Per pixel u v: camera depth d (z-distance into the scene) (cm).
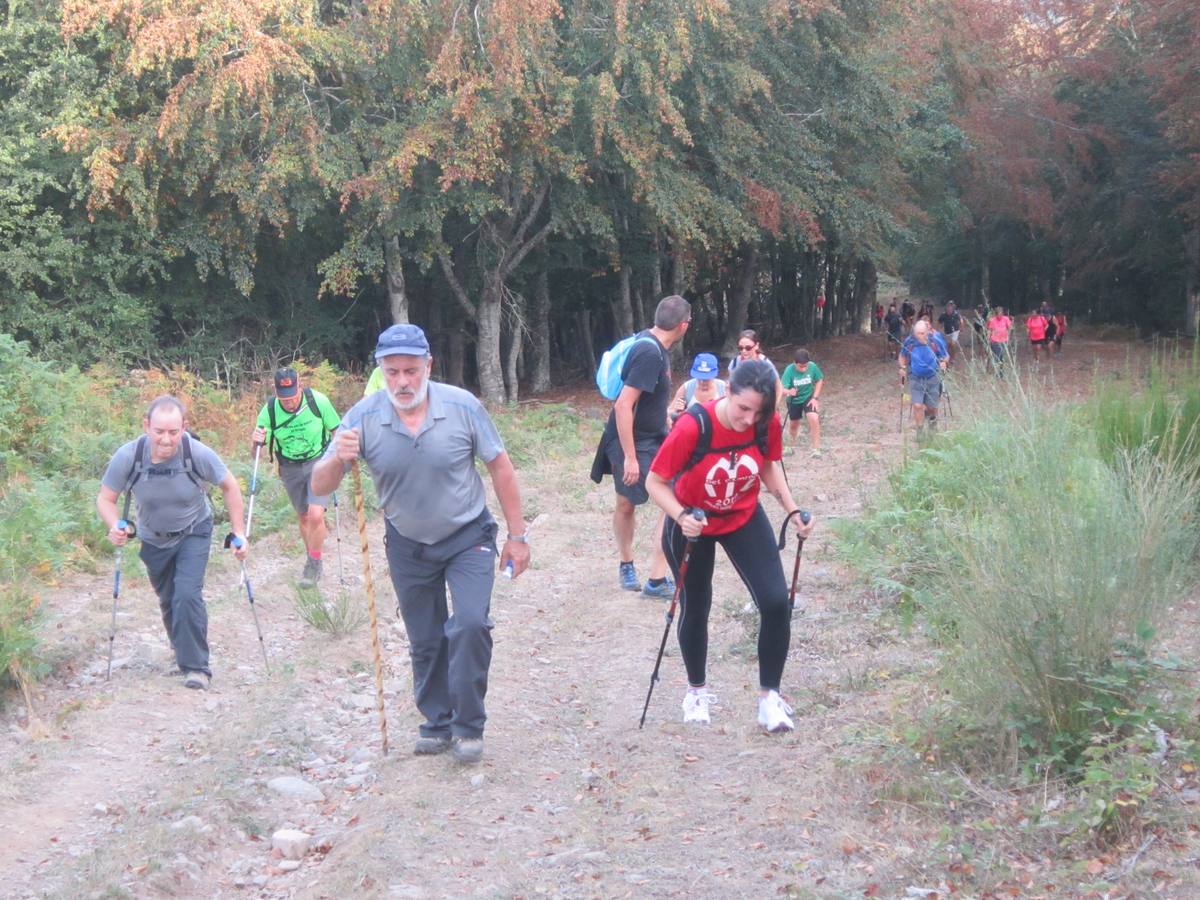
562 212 2592
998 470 639
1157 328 4453
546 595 938
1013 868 401
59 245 2066
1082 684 468
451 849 471
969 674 511
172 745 617
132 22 1972
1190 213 3509
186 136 2084
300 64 2058
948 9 3503
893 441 1766
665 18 2303
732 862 438
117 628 812
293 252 2572
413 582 553
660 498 537
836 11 2670
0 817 522
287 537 1161
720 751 557
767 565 555
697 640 585
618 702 651
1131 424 760
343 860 466
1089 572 486
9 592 751
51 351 2102
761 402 514
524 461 1723
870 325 5278
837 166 3091
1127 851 402
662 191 2464
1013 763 470
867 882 405
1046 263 5225
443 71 2088
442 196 2339
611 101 2228
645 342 809
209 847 490
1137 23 3359
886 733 518
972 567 514
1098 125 4031
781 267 4419
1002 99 4122
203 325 2417
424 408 525
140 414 1614
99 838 502
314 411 944
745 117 2772
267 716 635
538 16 2073
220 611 865
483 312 2717
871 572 809
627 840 471
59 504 1045
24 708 663
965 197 4344
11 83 2073
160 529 706
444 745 576
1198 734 469
